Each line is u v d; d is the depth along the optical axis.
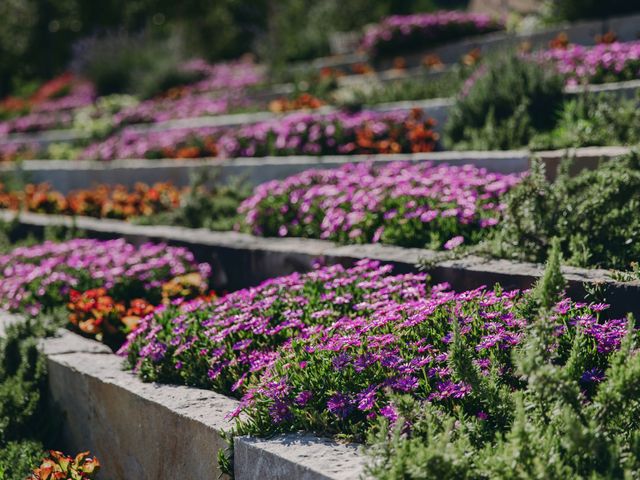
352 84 11.30
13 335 5.00
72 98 17.64
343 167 6.66
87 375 4.22
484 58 8.83
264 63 16.19
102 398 4.10
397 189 5.41
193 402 3.60
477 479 2.40
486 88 7.36
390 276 4.44
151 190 8.28
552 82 7.11
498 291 3.75
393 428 2.72
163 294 5.73
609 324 3.20
